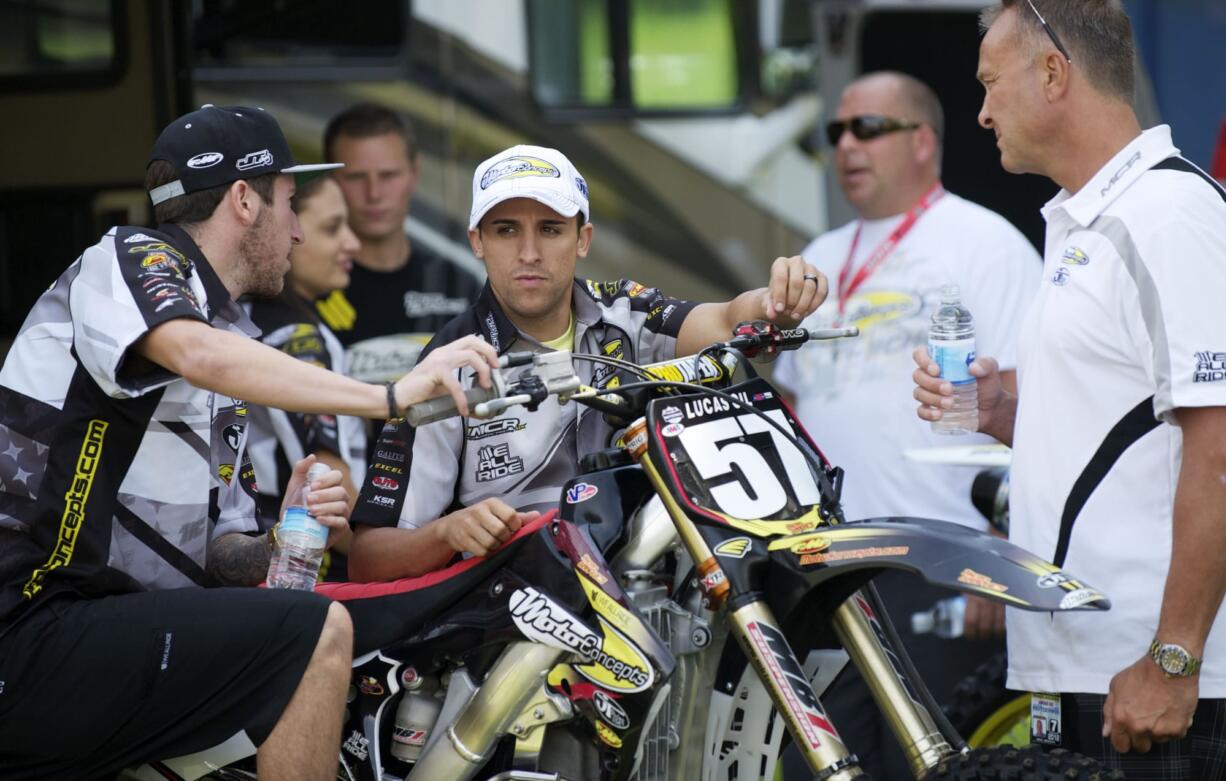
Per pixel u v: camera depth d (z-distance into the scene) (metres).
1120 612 5.55
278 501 8.12
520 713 5.50
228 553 6.16
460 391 5.14
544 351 6.06
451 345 5.24
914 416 8.74
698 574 5.32
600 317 6.20
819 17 12.14
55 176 9.91
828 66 12.13
